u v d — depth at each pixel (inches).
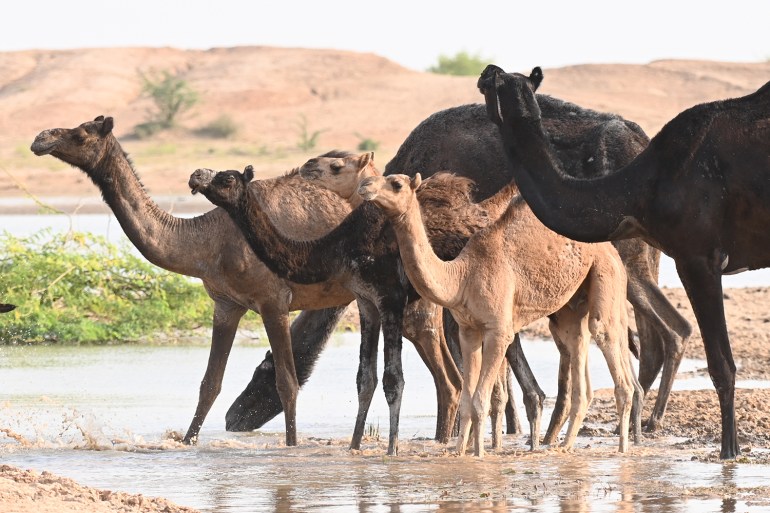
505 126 1384.1
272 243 1446.9
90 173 1531.7
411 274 1327.5
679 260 1343.5
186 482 1256.2
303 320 1755.7
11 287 2482.8
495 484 1225.4
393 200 1286.9
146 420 1713.8
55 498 1042.7
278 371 1562.5
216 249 1555.1
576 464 1341.0
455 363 1592.0
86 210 5920.3
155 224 1547.7
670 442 1517.0
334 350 2416.3
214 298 1608.0
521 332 2659.9
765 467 1300.4
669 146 1337.4
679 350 1614.2
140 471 1328.7
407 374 2181.3
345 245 1466.5
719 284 1336.1
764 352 2272.4
